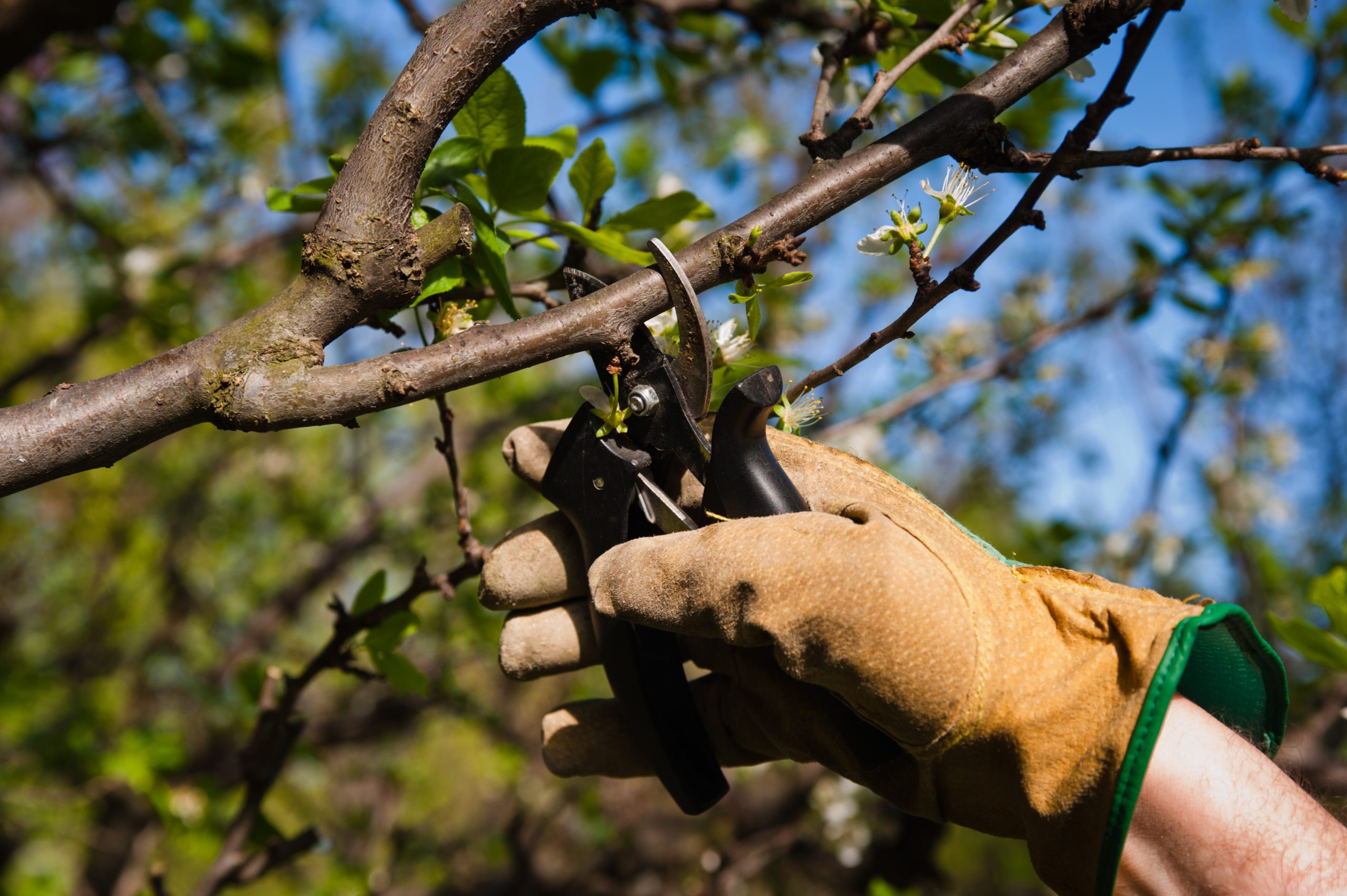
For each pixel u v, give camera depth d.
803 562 0.92
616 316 1.05
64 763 4.20
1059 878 0.91
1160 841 0.87
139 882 4.45
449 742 7.54
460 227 1.03
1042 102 2.51
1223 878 0.85
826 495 1.13
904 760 1.08
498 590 1.20
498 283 1.33
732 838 5.34
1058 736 0.90
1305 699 3.50
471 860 6.15
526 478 1.24
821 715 1.14
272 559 7.27
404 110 0.98
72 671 6.83
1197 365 3.55
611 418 1.10
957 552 1.03
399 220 1.00
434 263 1.03
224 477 7.61
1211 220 2.90
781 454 1.18
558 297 1.74
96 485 7.45
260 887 5.12
